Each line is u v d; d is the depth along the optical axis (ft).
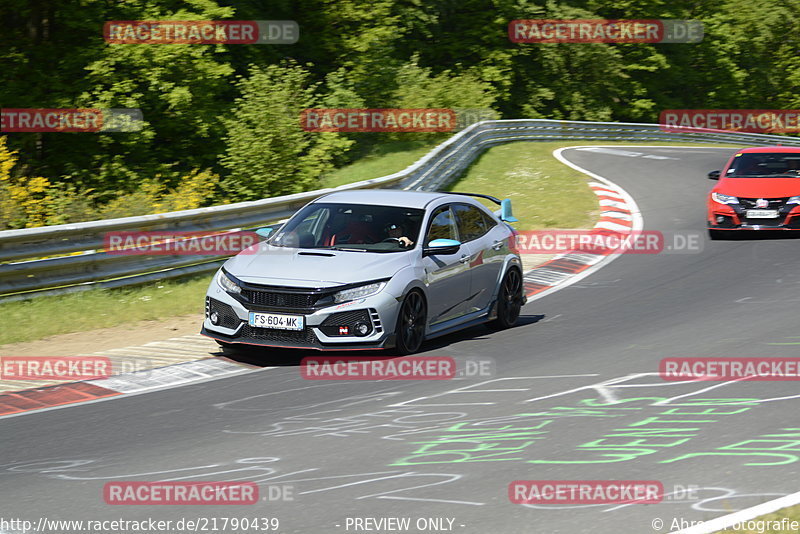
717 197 202.08
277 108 301.84
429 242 117.29
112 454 78.13
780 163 213.25
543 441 79.00
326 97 381.40
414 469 72.43
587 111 632.38
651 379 99.66
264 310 107.86
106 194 328.49
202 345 119.75
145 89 371.56
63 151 359.66
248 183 294.66
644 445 77.30
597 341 119.55
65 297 140.46
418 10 548.31
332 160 337.11
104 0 380.58
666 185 290.97
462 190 276.41
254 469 73.41
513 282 132.16
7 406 94.02
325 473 72.02
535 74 626.64
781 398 91.20
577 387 96.89
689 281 160.35
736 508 62.54
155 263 153.99
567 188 276.21
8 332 123.95
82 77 365.20
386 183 221.05
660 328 126.11
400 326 110.11
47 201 211.41
